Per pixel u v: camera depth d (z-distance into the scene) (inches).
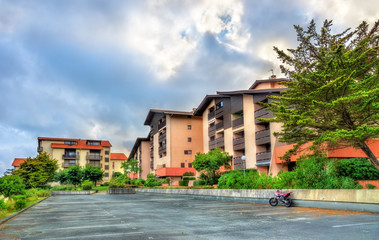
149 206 761.6
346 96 533.0
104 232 344.2
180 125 2187.5
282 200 639.1
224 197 911.0
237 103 1489.9
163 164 2247.8
